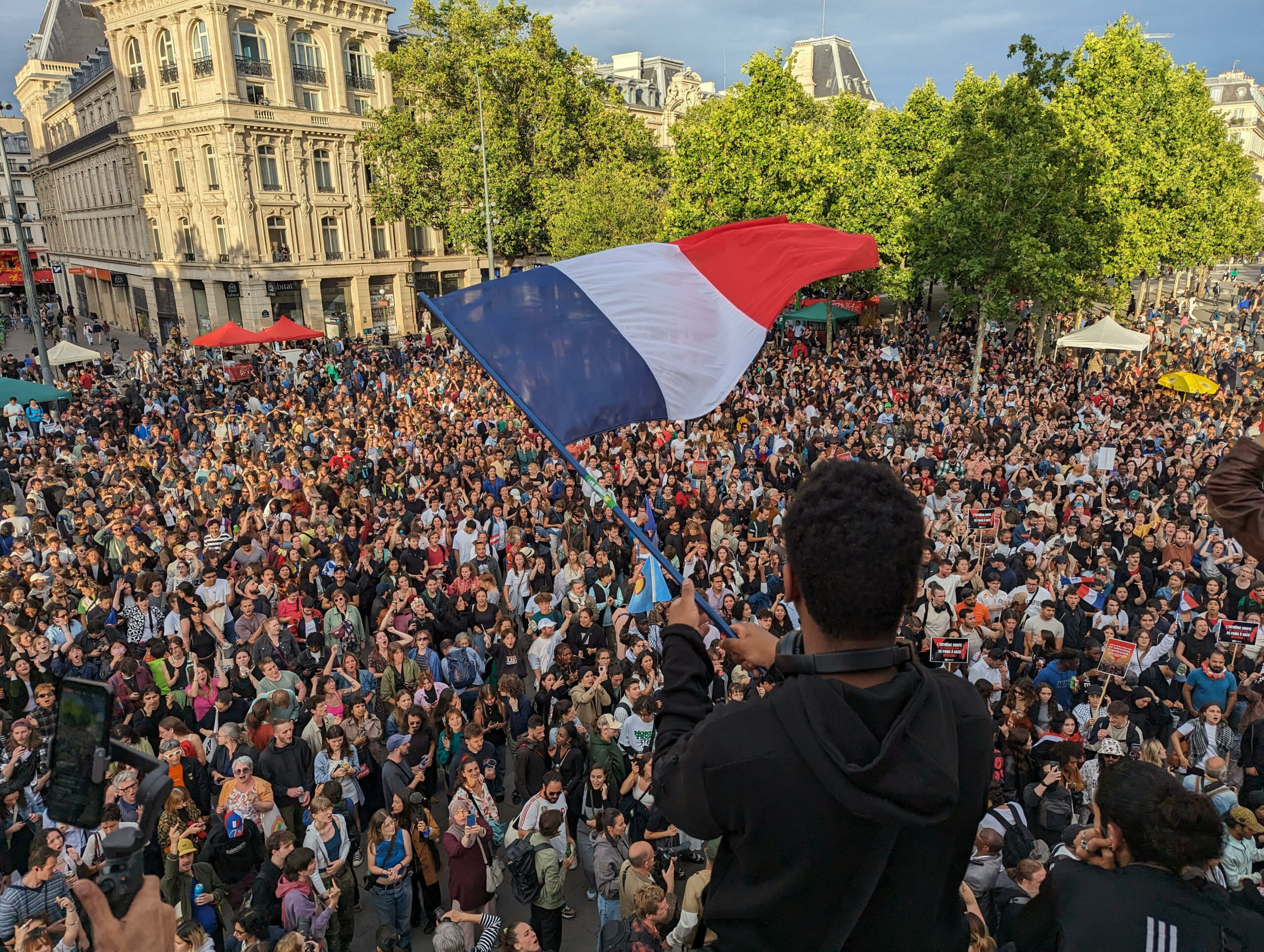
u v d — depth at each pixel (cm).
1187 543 1302
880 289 3962
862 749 133
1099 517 1414
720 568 1248
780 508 1512
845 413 2222
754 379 2738
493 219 4109
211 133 4459
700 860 847
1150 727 977
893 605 141
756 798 134
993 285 2811
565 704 899
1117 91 3744
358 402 2631
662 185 4556
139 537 1392
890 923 138
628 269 475
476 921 718
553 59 4275
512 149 4141
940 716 141
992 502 1576
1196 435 1955
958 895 155
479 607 1195
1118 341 2862
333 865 723
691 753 145
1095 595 1141
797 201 3394
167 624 1127
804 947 139
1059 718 877
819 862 134
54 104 6494
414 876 803
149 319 5669
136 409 2659
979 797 148
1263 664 1016
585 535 1413
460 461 1798
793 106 3519
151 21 4488
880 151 4388
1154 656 1013
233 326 3250
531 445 1955
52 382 2819
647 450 1898
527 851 731
